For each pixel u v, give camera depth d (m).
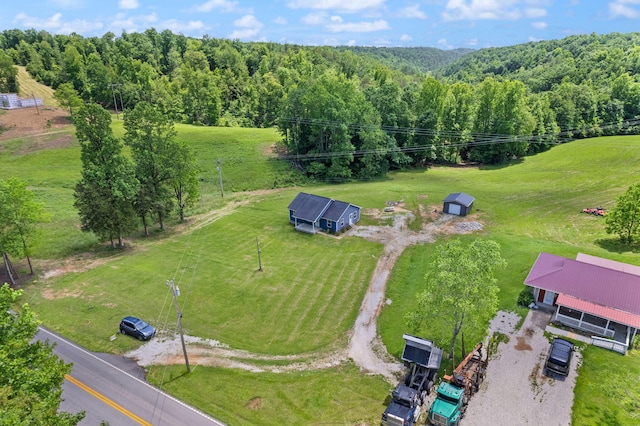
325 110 77.94
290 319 35.16
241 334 33.44
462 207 55.62
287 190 72.00
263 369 29.45
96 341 32.94
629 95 103.94
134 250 49.16
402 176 81.12
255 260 45.75
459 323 27.12
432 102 89.75
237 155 85.44
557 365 26.67
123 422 25.06
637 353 28.52
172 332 33.88
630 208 42.34
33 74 138.75
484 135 89.19
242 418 25.22
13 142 83.62
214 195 69.25
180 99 121.31
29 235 41.97
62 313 36.59
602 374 26.67
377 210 59.44
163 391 27.61
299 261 45.25
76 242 50.75
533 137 88.69
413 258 44.75
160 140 54.00
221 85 136.62
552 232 48.81
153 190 53.12
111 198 46.91
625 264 35.53
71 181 70.12
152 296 38.97
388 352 30.78
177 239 52.09
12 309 37.09
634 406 24.20
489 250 26.77
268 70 168.88
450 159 94.00
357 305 36.84
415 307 35.94
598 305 30.41
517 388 25.97
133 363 30.42
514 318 32.69
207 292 39.47
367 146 77.75
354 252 46.84
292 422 24.77
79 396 27.17
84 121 47.12
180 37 194.25
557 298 32.47
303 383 27.95
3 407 15.60
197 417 25.38
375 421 24.50
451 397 23.42
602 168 71.62
